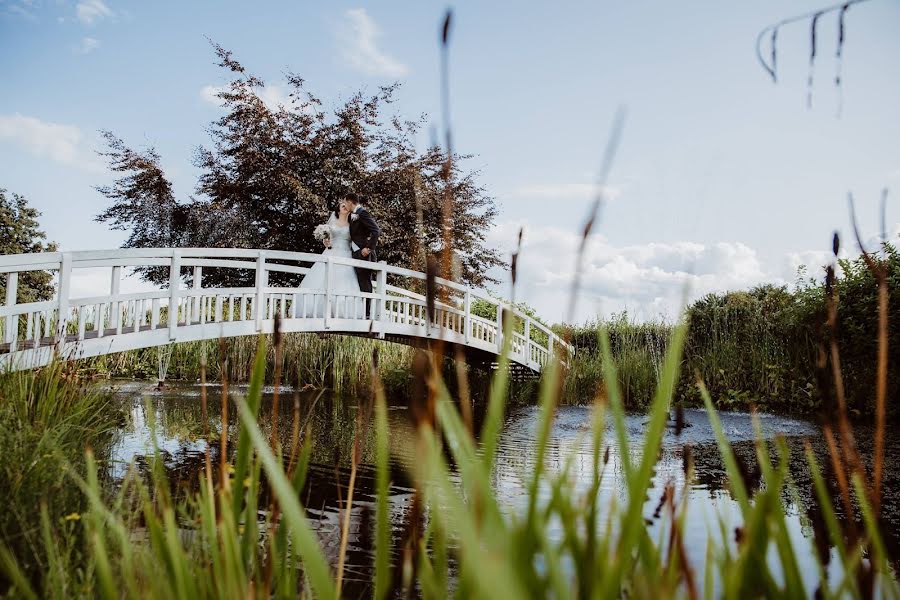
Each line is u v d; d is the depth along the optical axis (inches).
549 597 15.7
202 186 753.6
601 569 16.7
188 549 42.5
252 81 744.3
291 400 404.8
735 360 419.2
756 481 20.5
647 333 461.1
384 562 21.1
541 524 16.8
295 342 501.0
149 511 27.1
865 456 208.5
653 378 409.4
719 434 21.0
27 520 82.8
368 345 471.5
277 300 348.8
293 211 730.8
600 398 18.0
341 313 407.5
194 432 247.8
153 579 26.4
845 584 19.8
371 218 414.9
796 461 201.8
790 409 378.0
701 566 93.0
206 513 30.3
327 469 191.0
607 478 159.8
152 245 754.2
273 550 31.2
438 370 15.9
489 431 16.4
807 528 109.5
